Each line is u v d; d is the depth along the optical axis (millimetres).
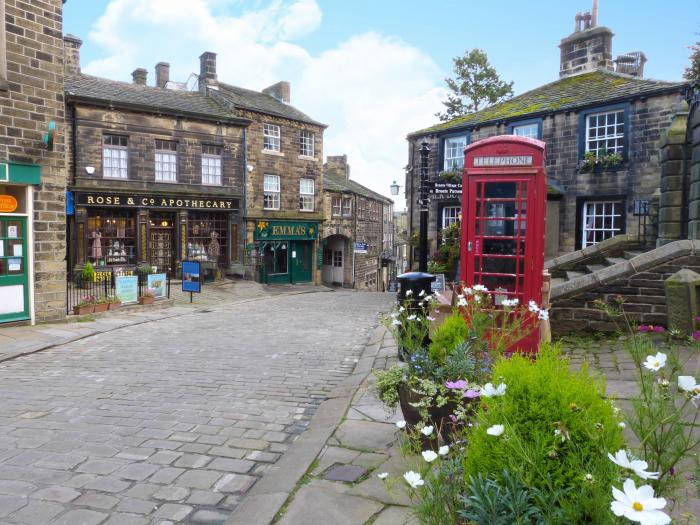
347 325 12273
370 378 6555
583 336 8016
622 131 14961
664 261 7609
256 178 25688
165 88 25938
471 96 31562
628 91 14859
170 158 22438
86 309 13141
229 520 3262
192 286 17781
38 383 6949
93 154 19969
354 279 32844
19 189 11422
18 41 11000
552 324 8203
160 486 3855
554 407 2312
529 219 6406
